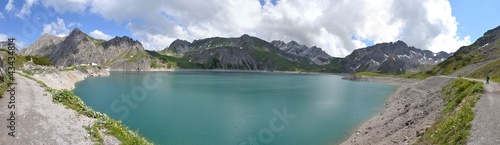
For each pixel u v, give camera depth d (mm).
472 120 22828
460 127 22062
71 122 24781
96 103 66688
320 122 51312
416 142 26328
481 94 34250
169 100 76312
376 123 47062
